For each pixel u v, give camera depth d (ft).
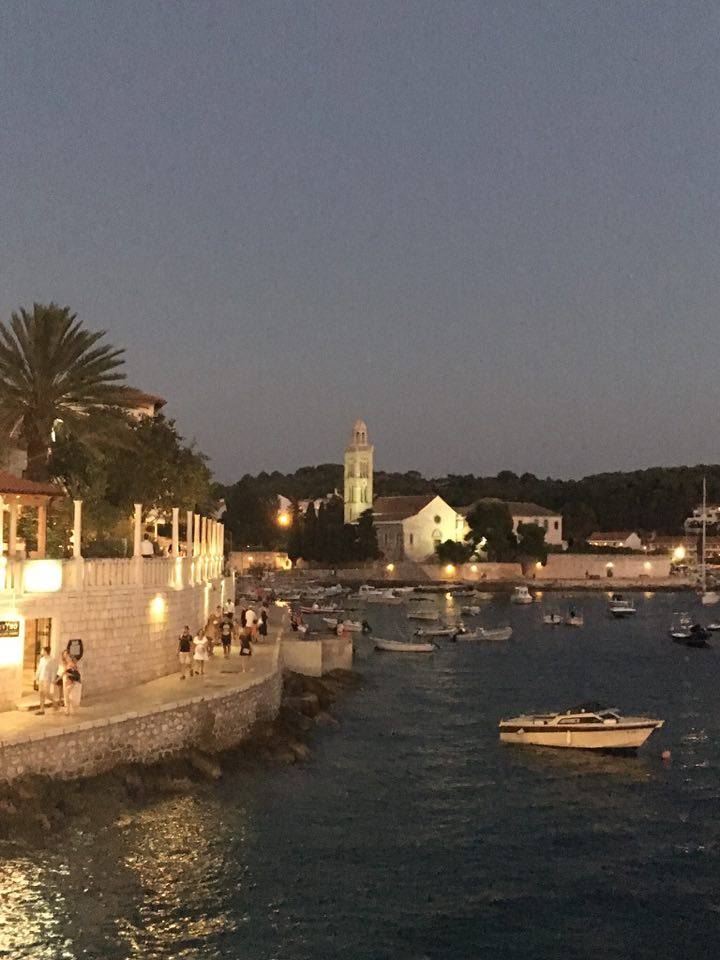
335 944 76.02
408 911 82.84
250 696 123.75
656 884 90.79
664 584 588.50
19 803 88.22
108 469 196.54
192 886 84.12
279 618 260.42
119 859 87.40
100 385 174.40
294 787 113.91
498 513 596.70
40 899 79.36
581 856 97.91
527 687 209.15
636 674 234.58
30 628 112.06
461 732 154.81
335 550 615.98
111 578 119.65
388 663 246.47
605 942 78.43
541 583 572.10
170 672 134.10
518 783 124.16
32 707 103.86
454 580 577.84
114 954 72.18
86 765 96.78
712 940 79.10
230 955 73.20
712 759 139.64
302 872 89.30
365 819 105.70
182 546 198.18
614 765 134.62
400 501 648.38
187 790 104.42
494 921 81.66
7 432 170.40
